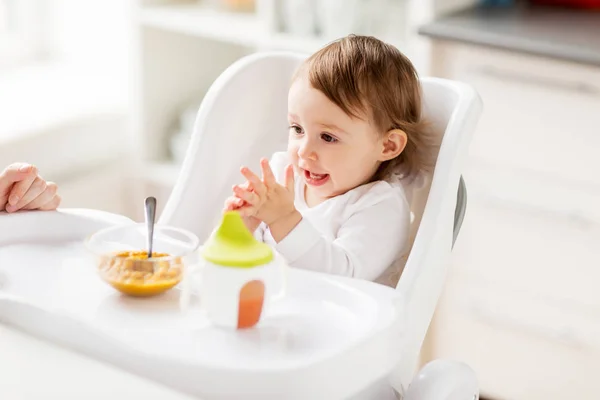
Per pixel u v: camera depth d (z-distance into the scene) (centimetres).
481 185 273
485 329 283
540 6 302
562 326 272
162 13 314
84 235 150
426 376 130
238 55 355
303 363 109
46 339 120
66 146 313
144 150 333
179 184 166
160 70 329
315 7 292
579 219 261
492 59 260
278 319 124
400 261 165
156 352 112
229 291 117
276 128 180
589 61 245
